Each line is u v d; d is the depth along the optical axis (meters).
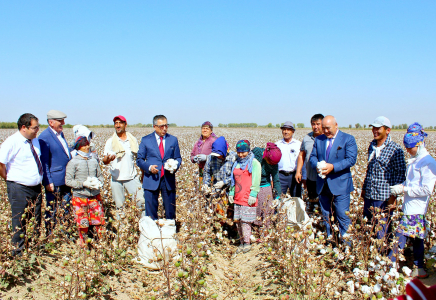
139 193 5.49
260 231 4.59
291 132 5.92
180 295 3.24
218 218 4.92
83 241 4.25
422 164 3.55
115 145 5.29
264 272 3.93
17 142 3.80
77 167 4.19
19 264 3.54
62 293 3.15
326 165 4.14
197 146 6.30
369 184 4.13
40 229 4.12
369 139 29.05
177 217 5.77
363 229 3.68
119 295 3.43
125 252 4.13
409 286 0.99
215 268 4.14
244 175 4.59
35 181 3.99
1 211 5.18
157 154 4.95
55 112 4.68
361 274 3.00
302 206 4.40
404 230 3.69
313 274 3.18
